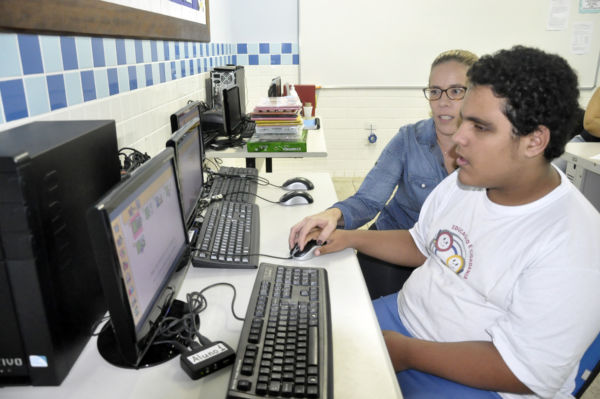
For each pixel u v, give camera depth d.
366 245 1.23
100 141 0.89
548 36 3.91
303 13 3.88
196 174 1.41
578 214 0.79
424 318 1.04
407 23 3.90
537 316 0.76
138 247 0.73
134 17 1.52
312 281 0.97
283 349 0.74
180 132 1.16
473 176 0.83
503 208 0.89
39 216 0.65
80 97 1.23
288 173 1.96
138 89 1.65
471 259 0.94
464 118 0.80
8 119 0.94
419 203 1.49
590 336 0.74
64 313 0.73
